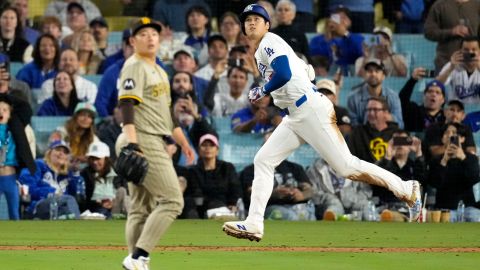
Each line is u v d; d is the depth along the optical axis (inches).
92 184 2305.6
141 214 994.7
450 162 2365.9
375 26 2736.2
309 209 2357.3
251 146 2487.7
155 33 997.8
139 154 948.6
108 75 2460.6
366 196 2358.5
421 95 2568.9
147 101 983.6
